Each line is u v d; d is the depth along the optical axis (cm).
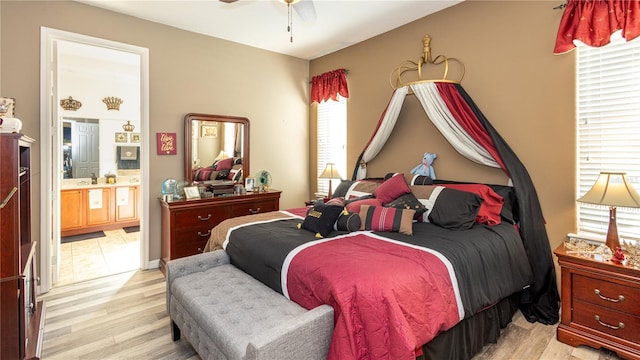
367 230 245
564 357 204
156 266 371
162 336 230
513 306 245
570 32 241
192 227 355
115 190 549
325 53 468
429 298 168
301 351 146
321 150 487
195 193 365
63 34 307
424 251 192
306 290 173
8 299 187
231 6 324
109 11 332
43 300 286
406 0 312
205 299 188
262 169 457
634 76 229
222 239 257
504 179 292
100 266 374
